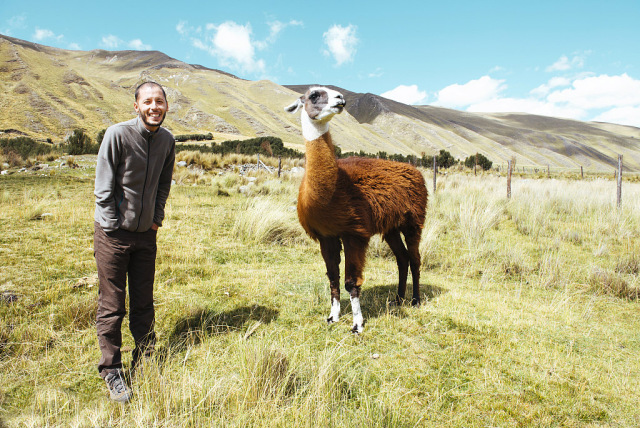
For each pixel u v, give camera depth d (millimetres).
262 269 6242
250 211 8883
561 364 3619
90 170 19125
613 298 5570
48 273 5223
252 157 24922
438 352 3773
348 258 4098
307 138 3707
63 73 104812
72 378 3139
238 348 3586
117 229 2910
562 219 11242
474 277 6500
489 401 3062
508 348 3875
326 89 3545
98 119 85812
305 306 4781
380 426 2629
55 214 8492
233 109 124188
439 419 2834
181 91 135000
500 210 11133
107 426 2506
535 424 2812
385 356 3674
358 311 4156
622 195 13719
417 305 4926
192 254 6613
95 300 4309
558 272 6387
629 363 3721
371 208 4242
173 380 2998
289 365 3279
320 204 3795
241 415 2697
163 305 4551
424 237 7723
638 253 7246
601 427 2803
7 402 2771
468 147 177750
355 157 4910
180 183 16328
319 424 2600
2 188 12188
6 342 3521
